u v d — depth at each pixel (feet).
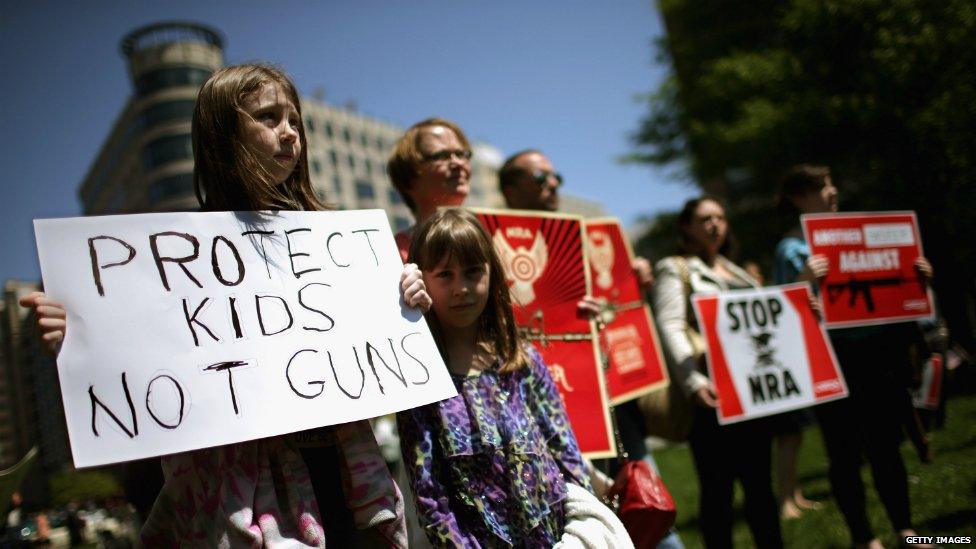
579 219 9.88
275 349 5.53
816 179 12.58
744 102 42.01
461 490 6.26
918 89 22.93
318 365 5.65
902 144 23.75
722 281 11.62
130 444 4.78
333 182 198.90
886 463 10.82
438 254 6.88
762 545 10.08
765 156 39.52
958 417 19.75
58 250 5.04
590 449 8.73
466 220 7.06
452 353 6.97
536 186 11.22
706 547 10.44
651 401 10.71
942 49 21.67
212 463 5.35
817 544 11.96
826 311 11.48
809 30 31.50
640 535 7.48
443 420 6.41
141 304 5.18
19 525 14.10
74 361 4.82
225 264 5.62
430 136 9.72
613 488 7.78
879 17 26.23
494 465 6.34
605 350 10.18
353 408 5.59
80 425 4.69
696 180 57.67
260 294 5.66
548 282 9.28
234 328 5.45
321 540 5.21
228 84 6.01
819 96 32.81
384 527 5.59
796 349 11.15
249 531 4.98
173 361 5.13
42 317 4.79
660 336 11.15
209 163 6.03
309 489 5.43
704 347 10.84
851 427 11.16
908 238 12.52
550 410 7.04
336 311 5.95
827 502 14.96
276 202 6.34
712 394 10.36
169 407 4.99
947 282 21.85
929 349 12.36
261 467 5.34
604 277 11.07
